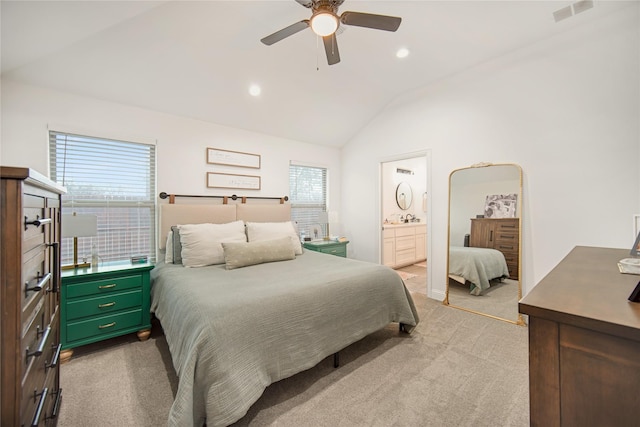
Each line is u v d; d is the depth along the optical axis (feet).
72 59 7.23
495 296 9.48
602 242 7.52
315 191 14.96
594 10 7.18
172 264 8.68
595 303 2.18
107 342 7.63
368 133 14.01
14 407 2.47
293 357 5.21
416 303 10.78
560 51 8.12
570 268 3.64
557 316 2.02
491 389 5.58
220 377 4.25
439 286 11.14
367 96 11.94
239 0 6.63
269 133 12.76
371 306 6.97
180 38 7.48
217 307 4.88
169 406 5.13
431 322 8.93
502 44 8.63
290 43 8.38
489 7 7.02
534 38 8.32
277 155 13.14
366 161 14.25
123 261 8.66
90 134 8.45
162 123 9.86
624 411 1.81
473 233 10.06
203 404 4.25
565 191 8.09
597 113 7.56
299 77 10.02
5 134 7.26
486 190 9.68
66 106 8.08
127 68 7.92
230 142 11.57
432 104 11.18
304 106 11.67
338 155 15.72
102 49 7.20
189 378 4.14
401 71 10.19
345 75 10.27
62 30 5.90
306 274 7.02
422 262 18.56
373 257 14.12
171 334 5.64
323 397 5.37
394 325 8.73
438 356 6.84
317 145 14.74
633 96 7.05
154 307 7.47
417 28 7.84
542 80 8.46
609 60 7.36
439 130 10.98
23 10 5.03
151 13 6.64
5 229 2.44
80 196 8.38
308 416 4.88
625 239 7.18
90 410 4.99
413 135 11.90
